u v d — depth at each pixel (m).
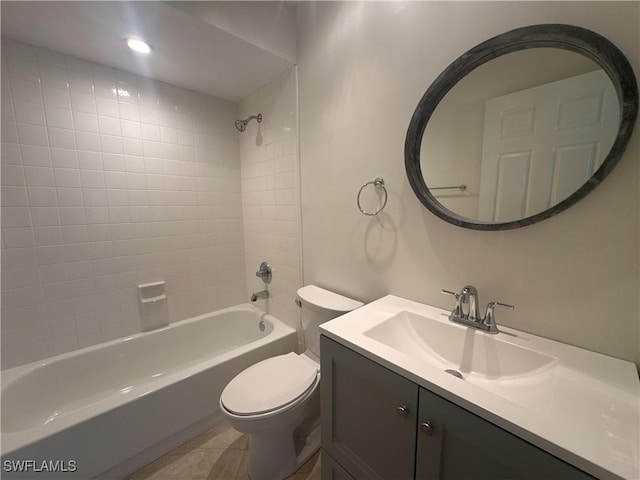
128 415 1.27
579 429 0.54
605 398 0.63
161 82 1.88
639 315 0.73
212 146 2.16
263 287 2.25
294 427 1.32
